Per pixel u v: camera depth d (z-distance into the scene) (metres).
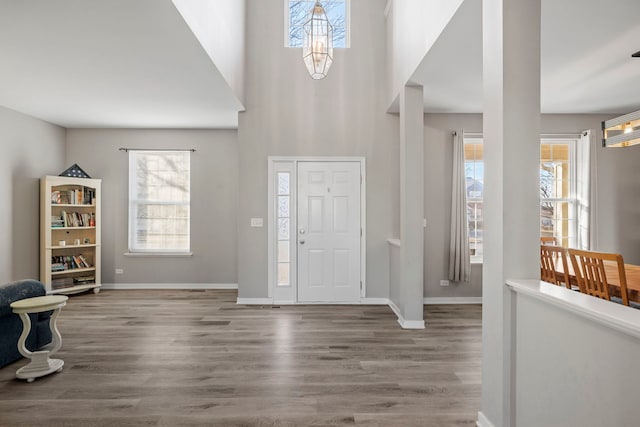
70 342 3.91
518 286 2.00
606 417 1.48
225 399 2.75
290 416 2.52
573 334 1.66
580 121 5.70
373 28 5.64
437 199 5.75
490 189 2.28
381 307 5.44
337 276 5.65
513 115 2.14
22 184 5.55
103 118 5.88
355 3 5.64
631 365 1.37
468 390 2.89
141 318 4.79
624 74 4.12
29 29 2.98
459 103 5.23
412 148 4.54
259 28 5.61
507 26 2.14
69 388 2.91
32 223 5.73
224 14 4.17
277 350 3.70
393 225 5.66
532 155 2.14
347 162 5.65
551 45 3.44
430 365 3.35
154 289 6.51
